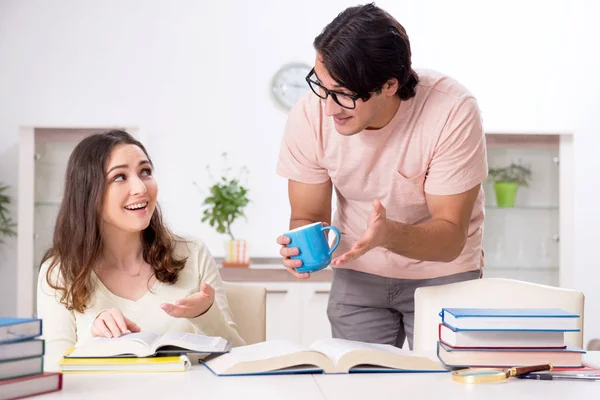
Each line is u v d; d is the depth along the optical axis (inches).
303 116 78.7
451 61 174.1
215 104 169.5
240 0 169.9
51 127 154.0
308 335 148.0
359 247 62.6
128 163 70.2
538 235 164.2
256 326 76.5
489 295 71.7
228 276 147.8
